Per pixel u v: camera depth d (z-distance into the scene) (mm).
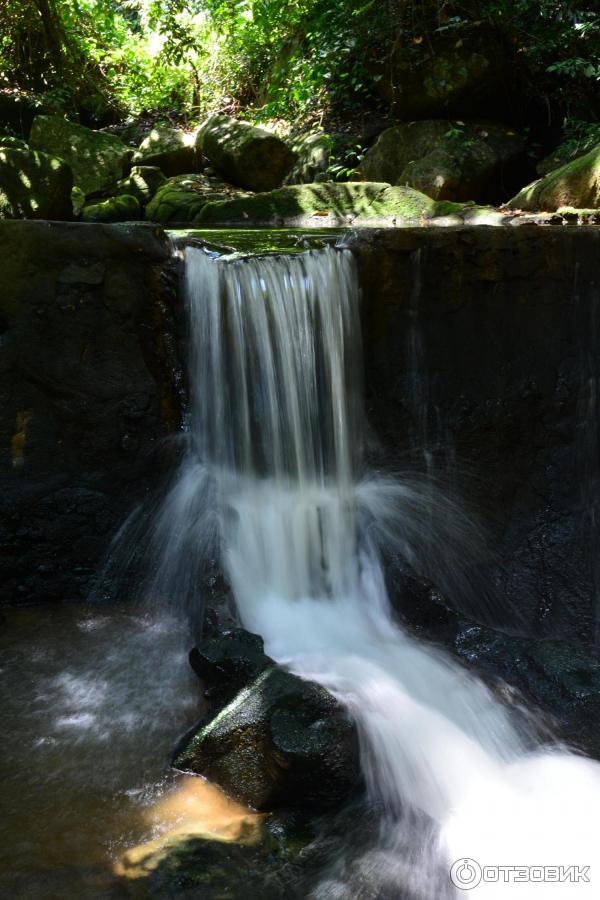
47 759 3678
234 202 8523
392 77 10055
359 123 10930
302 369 5039
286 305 4945
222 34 13867
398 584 5039
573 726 4035
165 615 4887
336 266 5098
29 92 11906
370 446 5348
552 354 5469
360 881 3143
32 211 7465
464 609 5301
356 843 3332
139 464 5039
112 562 5035
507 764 3828
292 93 11625
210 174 10297
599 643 5188
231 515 4984
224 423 5020
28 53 12242
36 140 10211
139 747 3789
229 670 4047
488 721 4074
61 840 3213
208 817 3402
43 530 4941
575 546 5473
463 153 9336
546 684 4266
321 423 5160
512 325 5418
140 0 14148
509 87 10188
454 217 7926
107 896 2955
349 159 10289
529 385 5477
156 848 3193
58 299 4793
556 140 10484
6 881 2992
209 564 4828
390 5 9992
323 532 5148
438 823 3471
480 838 3402
